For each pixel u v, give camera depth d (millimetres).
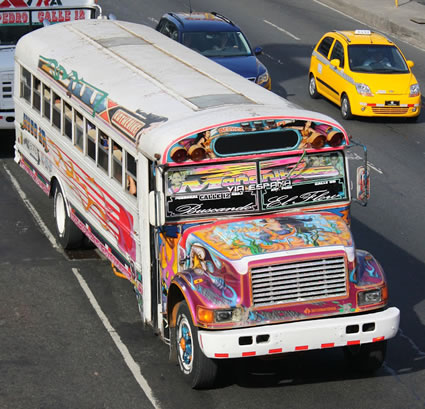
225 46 33406
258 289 14000
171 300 15141
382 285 14625
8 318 17594
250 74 32031
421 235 22734
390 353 16547
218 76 17734
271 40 44656
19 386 14930
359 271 14703
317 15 50969
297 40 44969
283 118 15102
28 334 16922
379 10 51688
